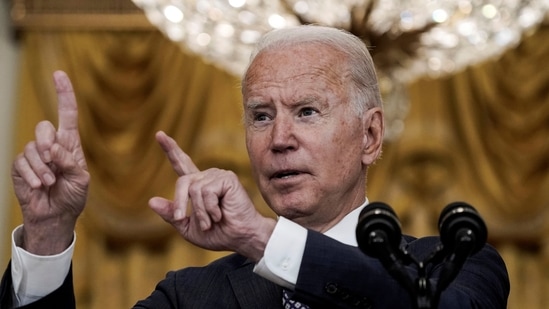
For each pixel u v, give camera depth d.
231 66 11.49
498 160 15.11
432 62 11.38
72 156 6.04
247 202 5.42
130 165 15.41
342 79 6.51
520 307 14.76
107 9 15.75
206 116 15.53
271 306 6.32
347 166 6.46
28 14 15.77
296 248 5.54
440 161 15.16
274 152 6.34
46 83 15.62
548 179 14.93
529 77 15.13
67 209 6.21
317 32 6.65
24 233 6.34
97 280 15.20
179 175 5.75
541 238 14.88
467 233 5.06
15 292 6.36
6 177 15.48
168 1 10.84
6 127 15.62
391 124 11.41
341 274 5.52
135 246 15.41
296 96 6.36
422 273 5.06
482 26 10.83
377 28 10.67
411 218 15.05
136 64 15.63
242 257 6.74
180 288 6.57
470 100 15.26
